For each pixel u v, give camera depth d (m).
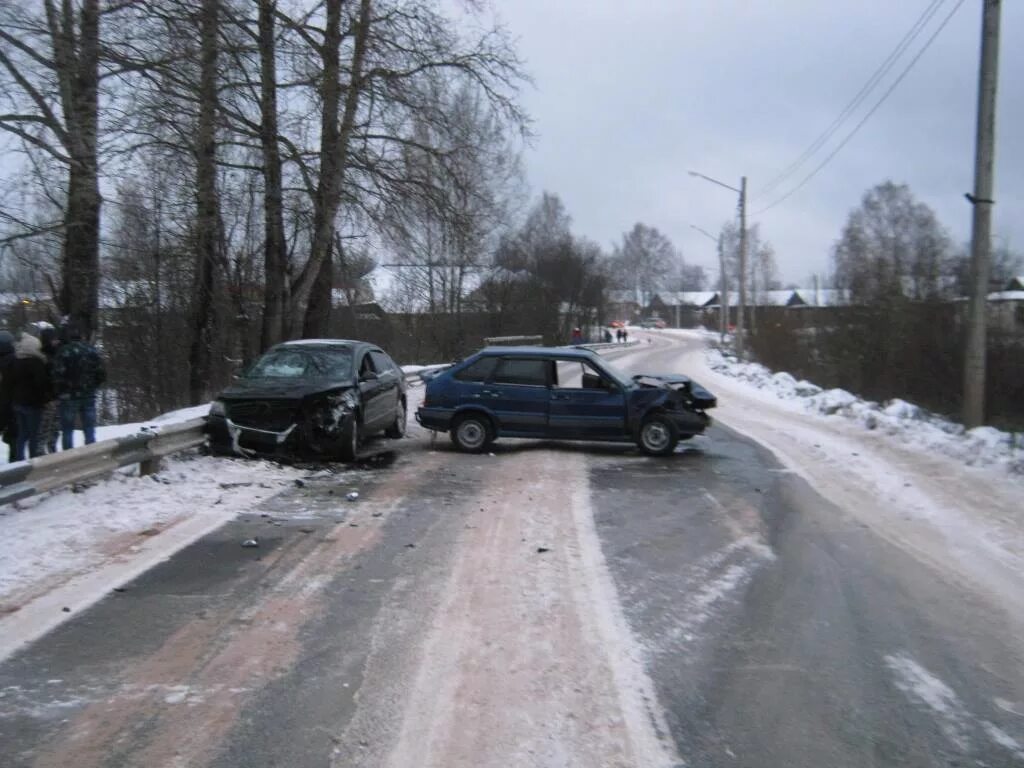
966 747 3.89
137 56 13.20
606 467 11.26
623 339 75.12
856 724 4.09
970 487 9.92
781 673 4.66
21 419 8.94
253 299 26.80
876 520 8.40
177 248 20.77
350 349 12.43
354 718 4.05
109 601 5.65
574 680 4.51
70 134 12.21
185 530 7.49
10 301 20.22
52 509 7.75
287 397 10.80
